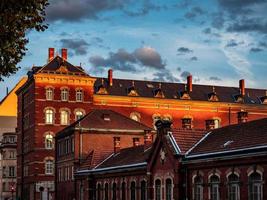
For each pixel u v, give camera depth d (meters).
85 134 83.88
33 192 105.56
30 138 109.69
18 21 27.61
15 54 28.45
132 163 62.69
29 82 110.88
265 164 41.66
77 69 109.75
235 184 44.97
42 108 106.56
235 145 46.97
